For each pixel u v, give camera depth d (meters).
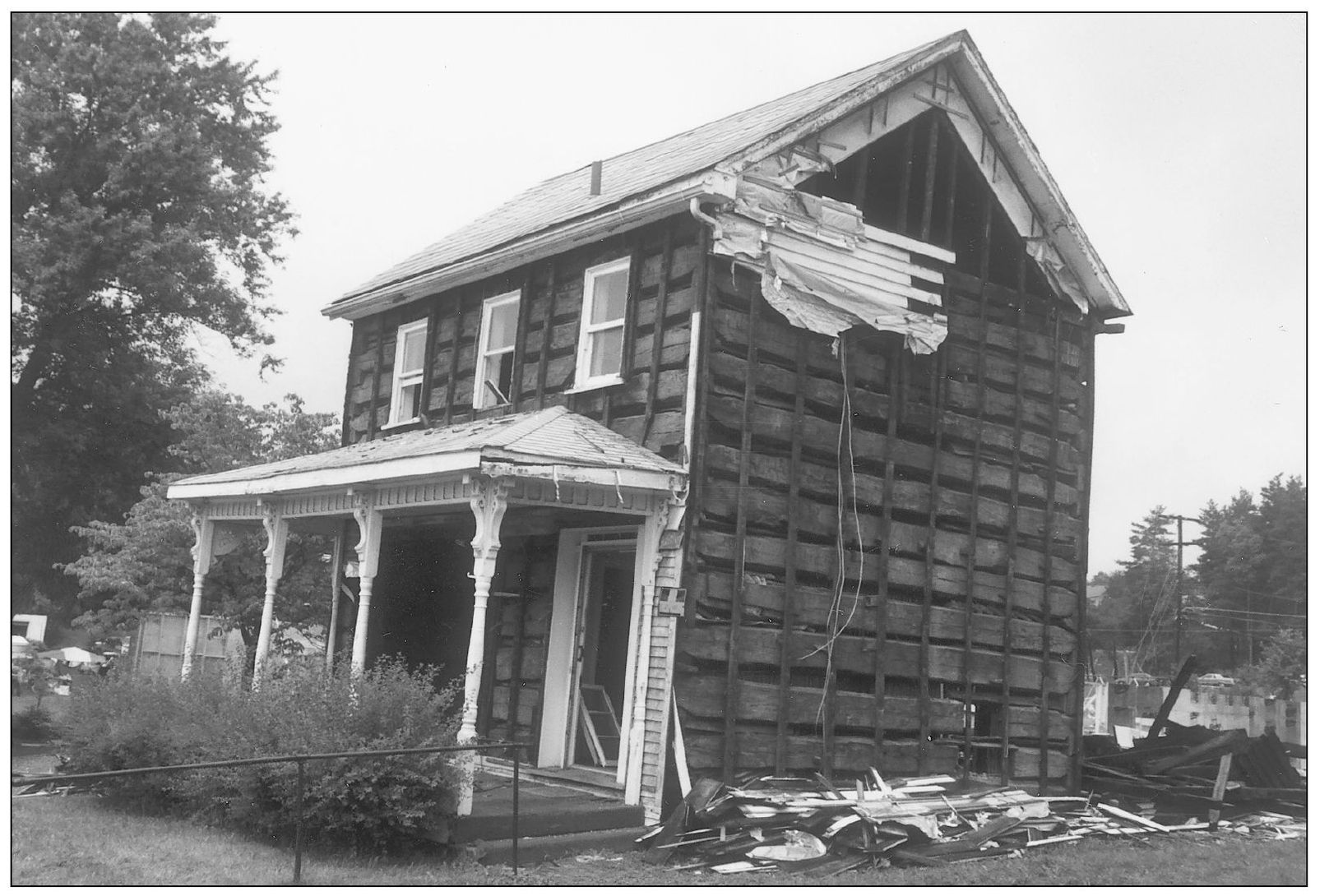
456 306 16.86
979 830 12.64
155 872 9.52
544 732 13.78
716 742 12.35
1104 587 76.69
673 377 12.93
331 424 22.91
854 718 13.44
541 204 18.14
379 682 10.90
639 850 11.59
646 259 13.74
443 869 10.19
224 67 31.72
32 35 29.30
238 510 15.80
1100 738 17.05
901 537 14.14
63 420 33.06
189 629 16.17
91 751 13.05
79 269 29.09
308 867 9.86
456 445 11.66
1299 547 57.66
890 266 14.31
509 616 14.70
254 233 32.78
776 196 13.31
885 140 14.60
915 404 14.53
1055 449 15.88
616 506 12.20
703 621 12.37
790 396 13.37
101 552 23.12
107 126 30.03
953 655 14.41
